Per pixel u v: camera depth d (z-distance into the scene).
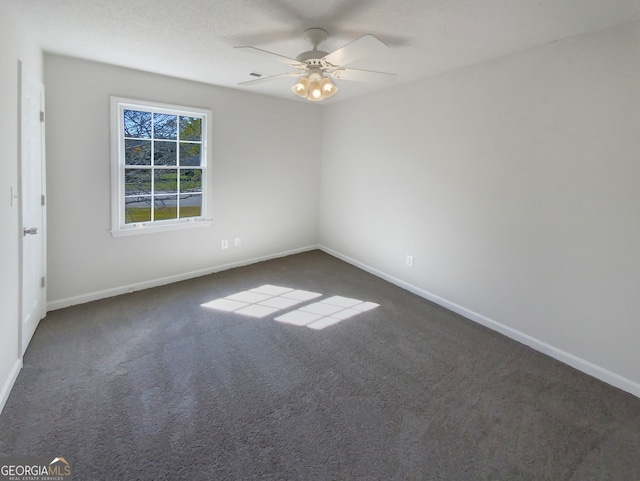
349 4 2.04
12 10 2.10
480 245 3.22
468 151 3.24
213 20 2.30
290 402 2.13
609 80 2.28
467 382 2.39
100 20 2.34
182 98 3.84
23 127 2.38
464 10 2.07
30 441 1.76
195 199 4.21
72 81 3.13
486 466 1.71
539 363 2.64
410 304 3.67
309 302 3.67
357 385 2.32
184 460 1.69
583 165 2.45
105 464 1.65
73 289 3.40
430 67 3.20
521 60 2.75
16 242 2.25
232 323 3.15
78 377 2.30
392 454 1.77
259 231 4.87
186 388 2.23
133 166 3.62
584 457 1.79
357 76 2.59
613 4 1.96
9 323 2.12
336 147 5.03
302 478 1.61
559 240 2.63
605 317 2.42
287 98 4.80
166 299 3.62
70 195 3.26
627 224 2.27
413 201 3.89
